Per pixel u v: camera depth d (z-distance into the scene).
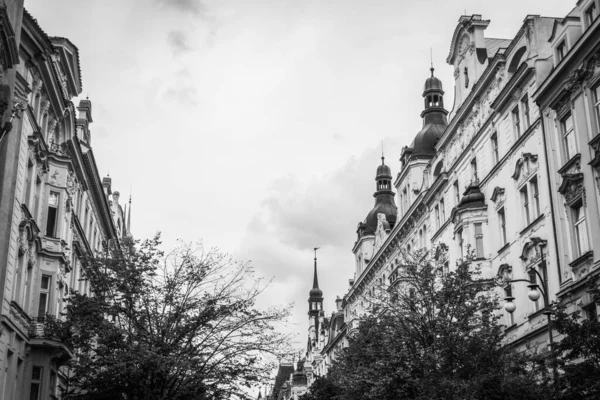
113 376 34.09
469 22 52.09
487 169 48.50
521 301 42.47
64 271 44.53
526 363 34.31
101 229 63.94
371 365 39.31
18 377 37.88
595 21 34.38
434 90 72.06
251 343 36.56
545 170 40.25
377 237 83.44
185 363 33.44
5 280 33.19
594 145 34.97
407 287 50.50
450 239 53.56
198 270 37.72
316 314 149.88
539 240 40.31
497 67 46.78
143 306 36.84
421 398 34.03
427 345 38.19
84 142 49.94
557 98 38.53
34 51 36.72
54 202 43.28
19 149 34.22
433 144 68.88
